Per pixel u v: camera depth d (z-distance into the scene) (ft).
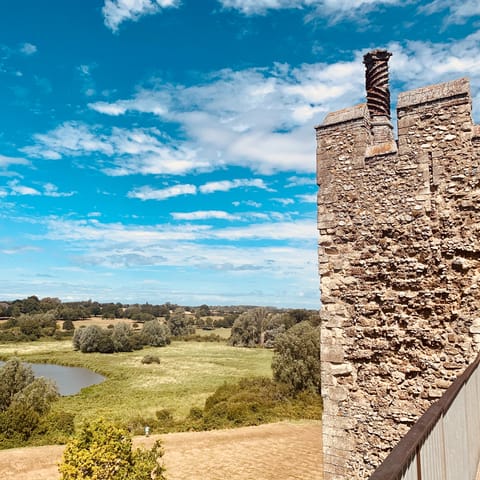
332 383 26.55
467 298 23.30
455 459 13.69
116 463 36.86
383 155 26.73
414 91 26.37
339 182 28.09
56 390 154.20
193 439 93.15
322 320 27.43
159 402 149.69
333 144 28.66
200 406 140.77
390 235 25.90
